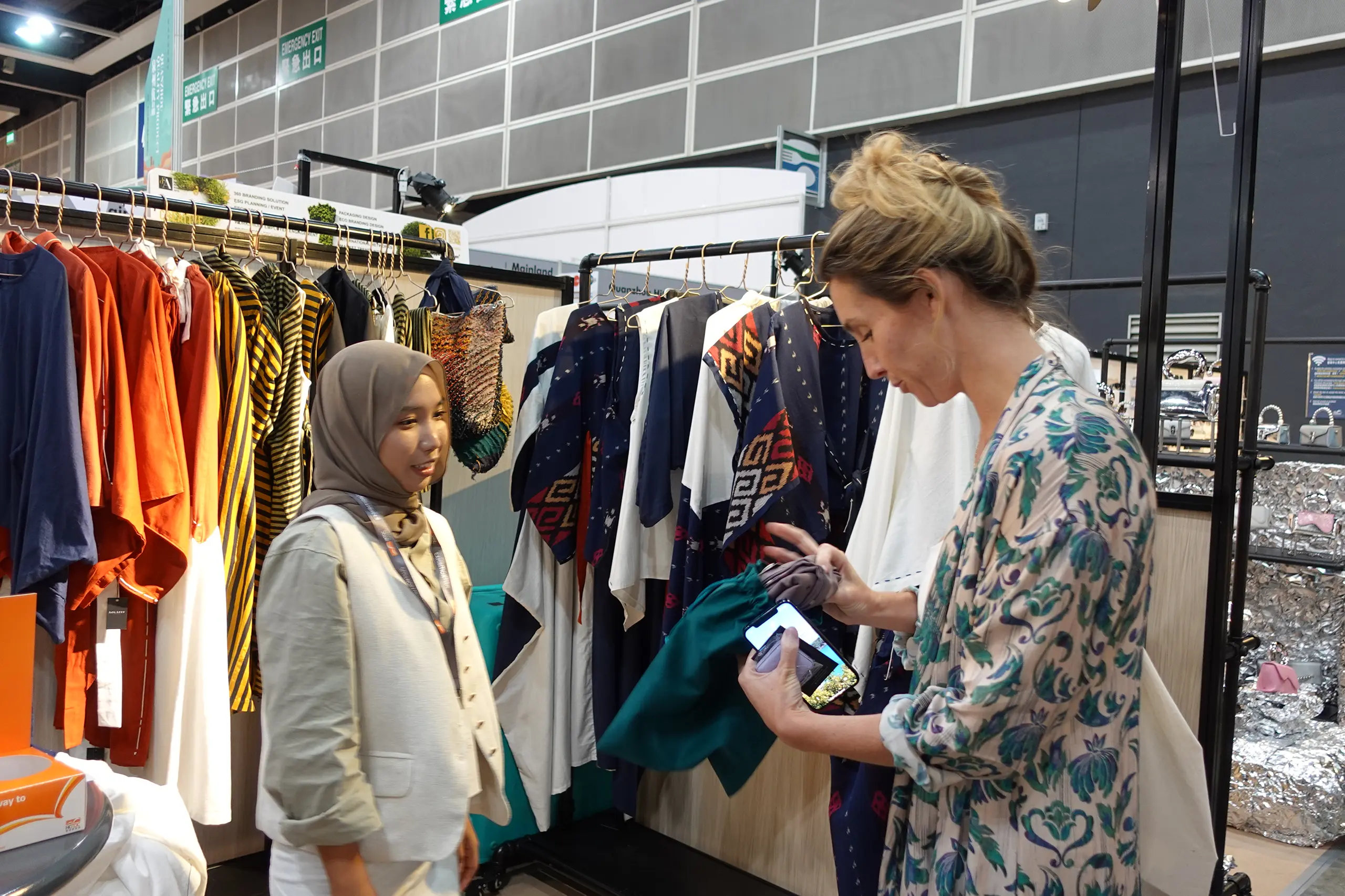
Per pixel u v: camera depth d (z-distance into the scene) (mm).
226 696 2119
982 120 6293
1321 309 4980
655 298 2641
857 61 6809
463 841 1479
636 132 8289
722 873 2588
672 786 2811
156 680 2104
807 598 1429
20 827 1008
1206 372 3375
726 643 1563
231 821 2578
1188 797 1322
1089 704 1010
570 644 2605
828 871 2434
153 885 1178
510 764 2680
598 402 2410
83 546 1841
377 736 1229
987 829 1053
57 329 1840
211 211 2291
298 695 1167
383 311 2439
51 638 1989
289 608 1192
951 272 1064
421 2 10391
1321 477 3561
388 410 1277
